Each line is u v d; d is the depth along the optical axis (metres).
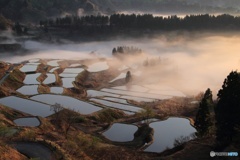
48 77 169.38
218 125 60.34
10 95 118.56
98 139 79.19
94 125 97.12
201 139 68.25
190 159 56.59
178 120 99.19
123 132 91.81
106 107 117.19
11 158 48.66
